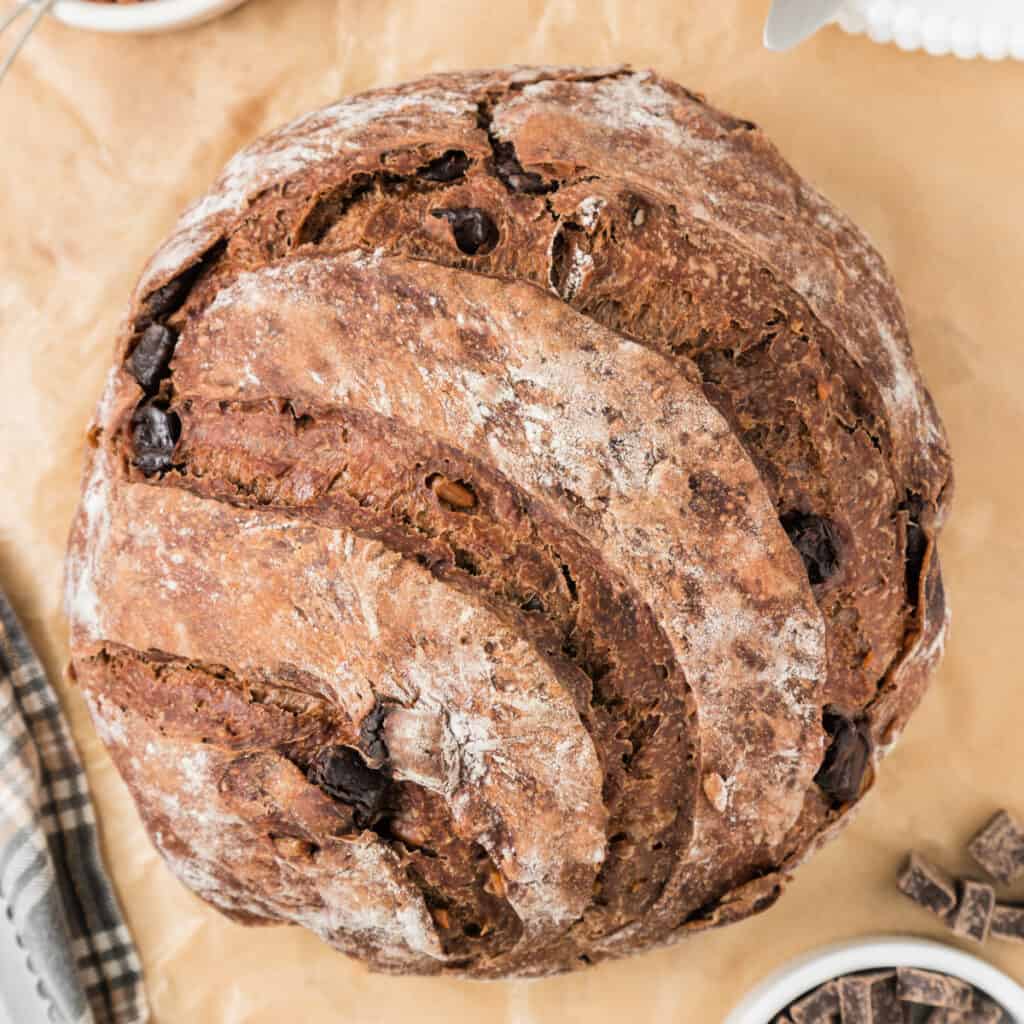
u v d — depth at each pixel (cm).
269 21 66
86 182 66
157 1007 66
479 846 55
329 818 55
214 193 58
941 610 58
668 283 55
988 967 63
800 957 65
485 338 53
